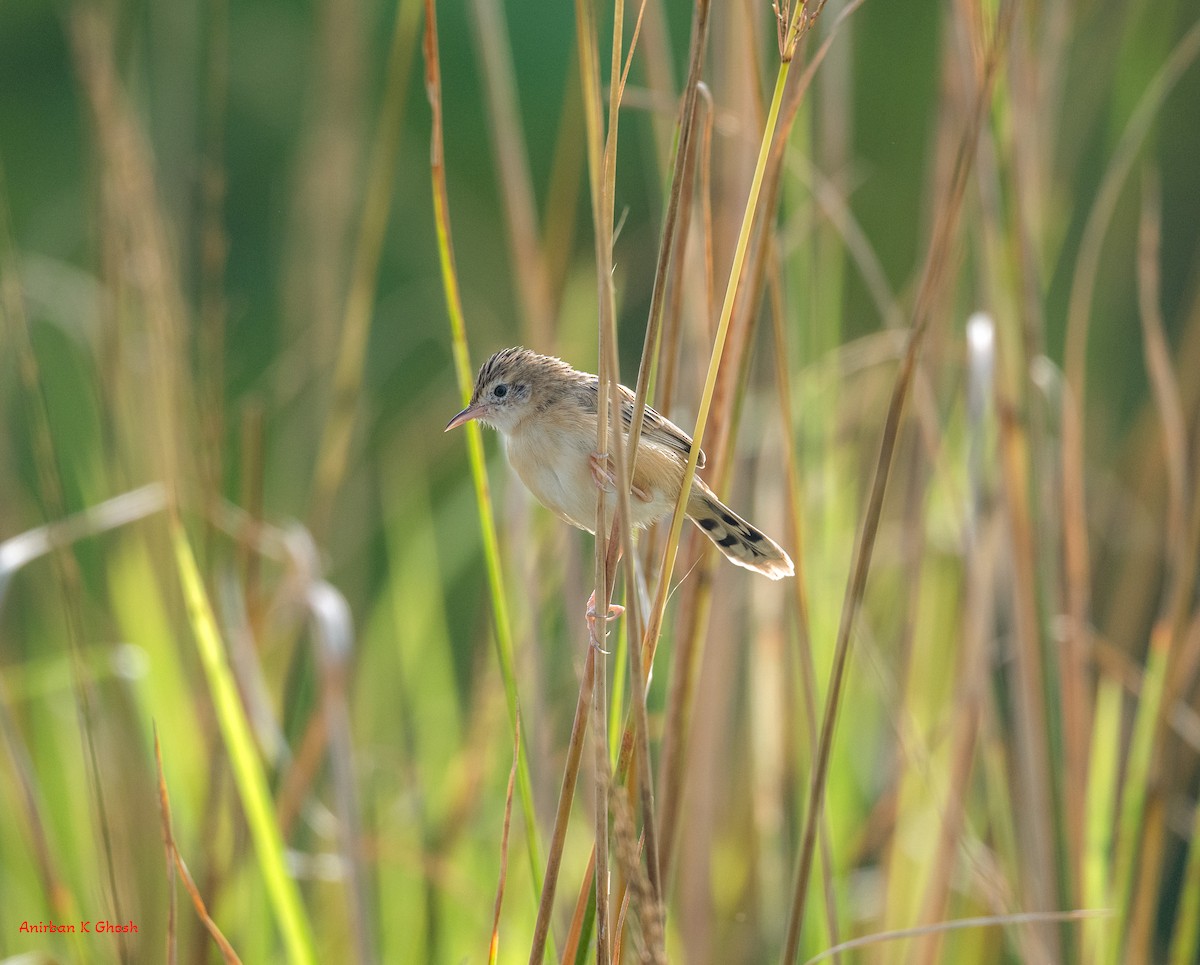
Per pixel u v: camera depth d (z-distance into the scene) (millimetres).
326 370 12133
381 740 11578
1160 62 10016
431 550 11766
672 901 9391
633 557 5168
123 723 9586
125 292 10203
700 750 9062
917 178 16969
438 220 6781
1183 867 14422
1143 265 8758
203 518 9578
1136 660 11711
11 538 11281
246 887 9062
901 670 9234
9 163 19531
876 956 9266
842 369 9781
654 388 7359
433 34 6637
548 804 8570
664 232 5367
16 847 10258
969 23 7656
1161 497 10758
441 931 9531
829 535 9328
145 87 12766
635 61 12703
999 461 8594
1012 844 9211
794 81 6645
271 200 19453
